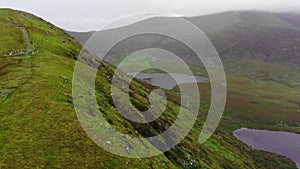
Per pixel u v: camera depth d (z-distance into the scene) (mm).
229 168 112500
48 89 66188
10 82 70062
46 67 83188
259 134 194250
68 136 51125
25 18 150625
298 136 196250
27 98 60688
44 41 116375
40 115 54969
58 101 62062
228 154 127562
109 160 49500
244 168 120250
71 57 109500
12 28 125312
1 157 44562
